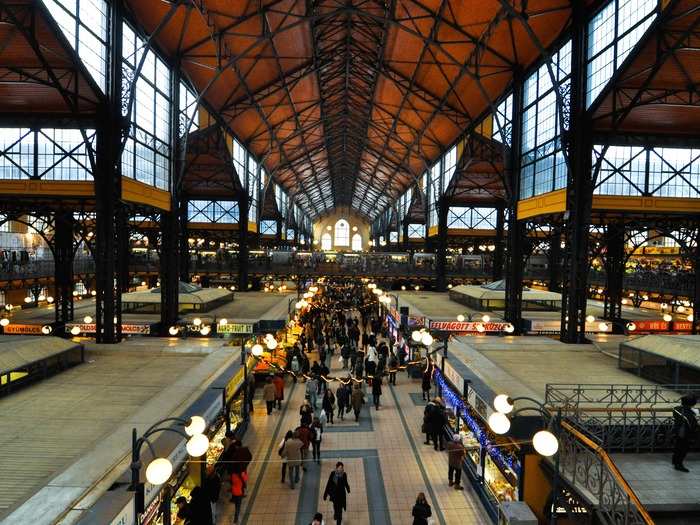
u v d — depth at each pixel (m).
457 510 11.77
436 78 31.03
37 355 12.40
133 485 6.94
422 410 18.91
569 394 11.66
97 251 18.22
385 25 27.88
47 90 18.14
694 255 25.31
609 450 9.60
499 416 8.19
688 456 9.38
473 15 23.03
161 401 10.70
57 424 9.49
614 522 7.11
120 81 18.55
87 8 17.02
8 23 14.95
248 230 42.09
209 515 9.72
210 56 25.50
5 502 6.66
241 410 16.70
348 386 19.19
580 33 19.62
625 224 26.58
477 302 29.19
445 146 41.28
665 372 12.81
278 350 24.53
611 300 27.09
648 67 16.81
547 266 48.16
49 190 19.30
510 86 27.33
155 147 22.92
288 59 31.23
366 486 12.95
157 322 23.48
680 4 14.54
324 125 47.09
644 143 20.67
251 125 38.06
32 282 28.94
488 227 45.81
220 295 30.34
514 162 26.11
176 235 24.39
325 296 45.81
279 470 13.80
